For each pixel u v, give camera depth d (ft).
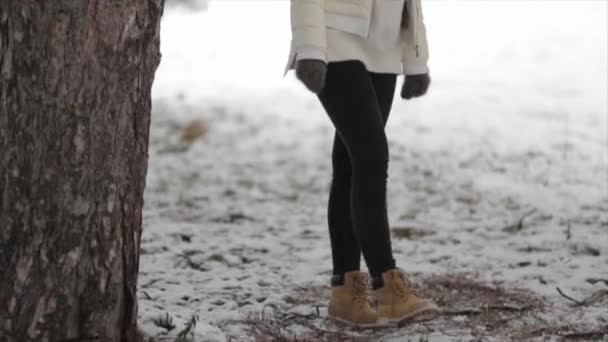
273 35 72.59
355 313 17.48
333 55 16.80
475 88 53.93
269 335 17.33
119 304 14.29
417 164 35.63
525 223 26.30
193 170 36.50
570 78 55.77
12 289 13.48
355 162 16.89
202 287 20.26
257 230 26.35
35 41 13.20
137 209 14.39
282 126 45.34
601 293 19.51
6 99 13.38
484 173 33.83
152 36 14.14
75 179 13.51
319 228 26.48
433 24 73.46
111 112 13.66
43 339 13.61
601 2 76.59
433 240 24.76
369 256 17.07
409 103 49.96
